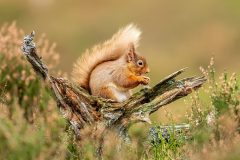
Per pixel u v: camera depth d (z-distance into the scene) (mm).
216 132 11430
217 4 50406
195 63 43781
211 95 11906
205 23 49062
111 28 49625
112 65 12602
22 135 10750
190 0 50906
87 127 11758
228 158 10680
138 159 11617
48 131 11758
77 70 12664
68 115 11898
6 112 12398
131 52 12820
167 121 12867
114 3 51344
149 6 50750
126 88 12617
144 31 48562
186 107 12484
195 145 11344
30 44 11672
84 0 51594
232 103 11711
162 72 41562
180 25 48938
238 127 11625
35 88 14680
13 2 50219
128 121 11797
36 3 50812
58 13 50312
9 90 15016
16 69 15508
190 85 11883
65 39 48094
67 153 11562
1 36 16328
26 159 10570
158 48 45750
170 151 11680
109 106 11805
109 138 11703
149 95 11797
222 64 44219
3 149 10758
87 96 11875
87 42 48312
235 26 48188
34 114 13211
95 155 11562
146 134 12195
